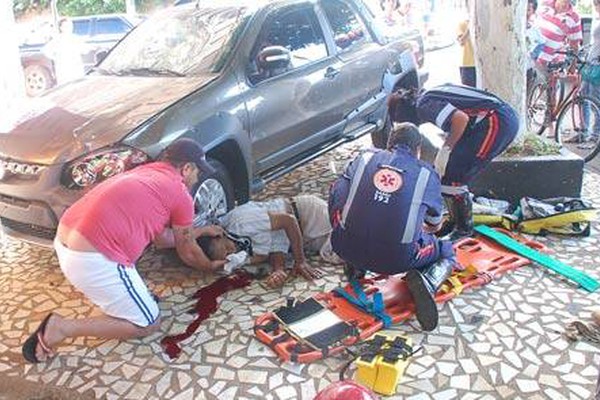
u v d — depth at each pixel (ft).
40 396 9.58
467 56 23.91
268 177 15.47
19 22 44.16
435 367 9.73
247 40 14.69
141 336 10.75
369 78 18.12
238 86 14.05
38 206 12.01
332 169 19.45
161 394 9.42
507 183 15.46
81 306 12.08
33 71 34.35
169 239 11.57
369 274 12.35
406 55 19.69
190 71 14.35
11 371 10.11
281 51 14.44
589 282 12.04
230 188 14.02
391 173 10.68
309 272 12.70
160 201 10.16
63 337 10.09
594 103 19.69
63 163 11.80
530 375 9.52
